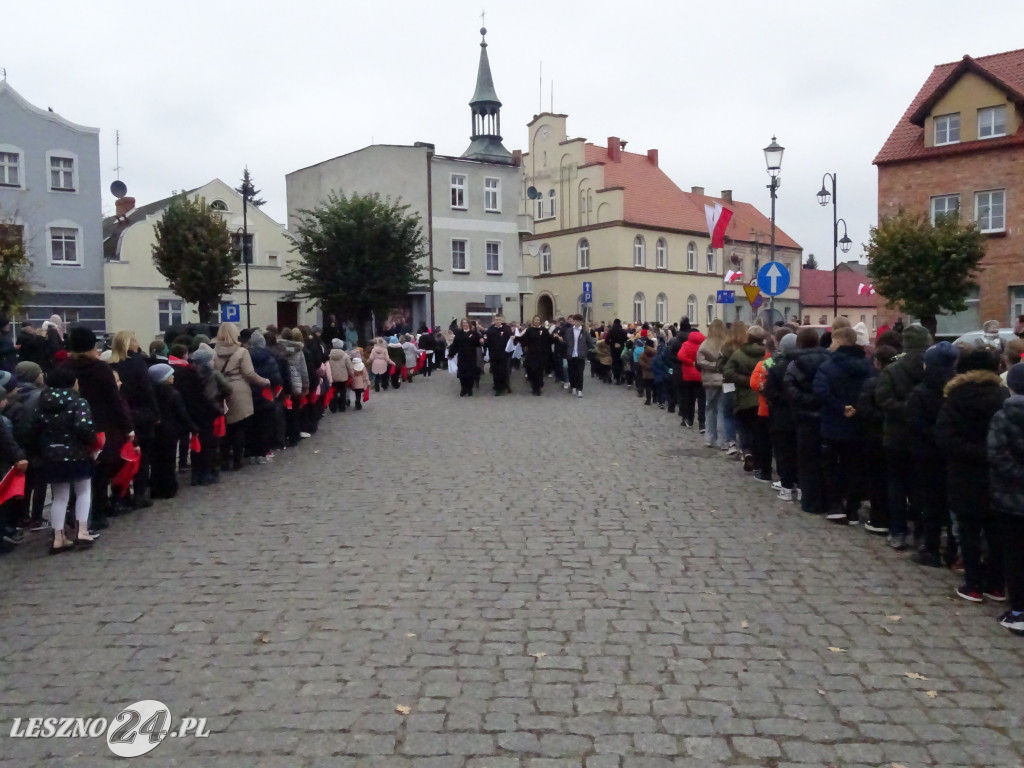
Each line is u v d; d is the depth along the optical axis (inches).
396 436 625.3
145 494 411.5
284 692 196.9
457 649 221.0
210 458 453.1
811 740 173.9
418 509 384.8
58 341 568.7
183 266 1509.6
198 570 295.9
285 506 396.2
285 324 1877.5
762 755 167.9
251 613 250.5
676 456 526.3
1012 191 1237.7
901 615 248.1
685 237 2450.8
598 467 488.7
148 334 1705.2
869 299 3139.8
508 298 2021.4
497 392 960.3
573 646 222.8
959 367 260.8
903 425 305.4
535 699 191.9
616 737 174.9
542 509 382.6
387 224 1544.0
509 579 280.1
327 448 571.8
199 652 221.6
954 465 258.7
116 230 1948.8
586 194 2345.0
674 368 673.0
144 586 279.0
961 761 166.4
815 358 372.8
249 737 176.1
